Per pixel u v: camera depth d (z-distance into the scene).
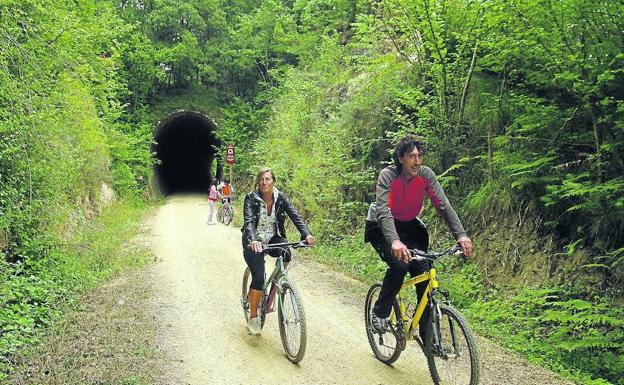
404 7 10.02
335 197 13.26
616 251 6.25
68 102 11.16
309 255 11.83
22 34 9.14
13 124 8.09
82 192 15.78
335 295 8.20
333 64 18.89
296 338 5.18
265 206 5.59
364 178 12.62
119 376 4.68
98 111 19.86
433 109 10.47
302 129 18.75
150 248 12.36
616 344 5.69
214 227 17.28
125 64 29.20
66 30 10.88
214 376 4.85
